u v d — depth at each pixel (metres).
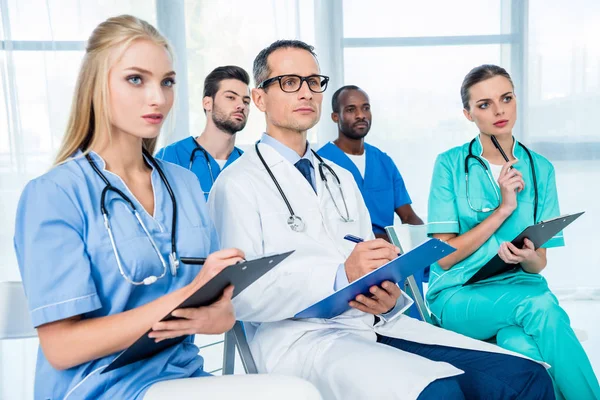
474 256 1.88
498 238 1.89
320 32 3.68
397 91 3.76
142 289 1.09
